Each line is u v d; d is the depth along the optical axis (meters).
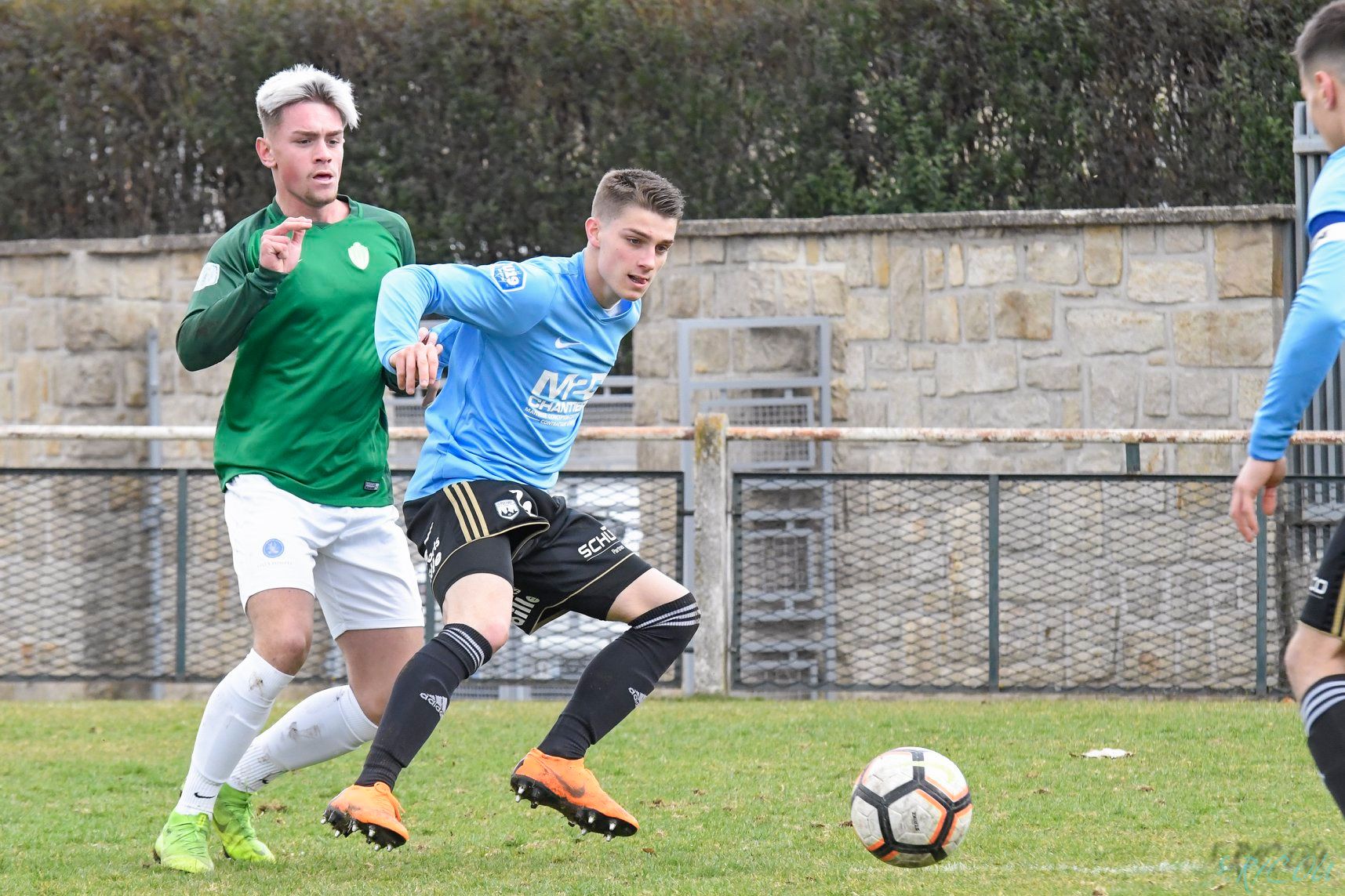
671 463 36.03
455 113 38.28
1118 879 13.74
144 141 40.03
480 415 15.05
